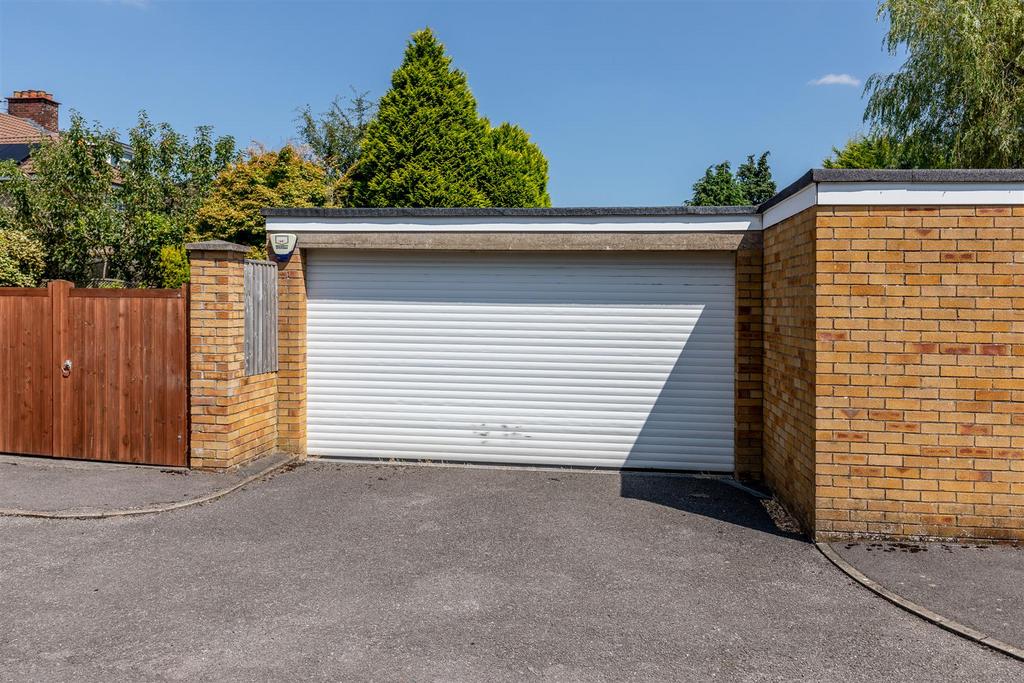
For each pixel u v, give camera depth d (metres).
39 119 31.91
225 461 7.84
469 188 21.19
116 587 4.84
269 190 22.61
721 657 3.95
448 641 4.11
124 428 8.12
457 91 21.34
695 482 8.09
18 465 8.00
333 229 8.73
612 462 8.70
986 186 5.55
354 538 5.93
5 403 8.42
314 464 8.73
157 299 7.99
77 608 4.50
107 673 3.69
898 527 5.80
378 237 8.66
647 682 3.67
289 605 4.58
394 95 21.14
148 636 4.12
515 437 8.83
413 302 8.91
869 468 5.81
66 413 8.26
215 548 5.64
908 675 3.76
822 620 4.44
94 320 8.16
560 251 8.62
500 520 6.50
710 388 8.52
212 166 26.19
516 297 8.79
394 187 20.67
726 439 8.51
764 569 5.31
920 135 16.27
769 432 7.76
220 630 4.21
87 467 7.96
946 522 5.73
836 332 5.82
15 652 3.91
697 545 5.86
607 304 8.66
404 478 8.06
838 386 5.83
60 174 18.09
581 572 5.23
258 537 5.92
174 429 8.01
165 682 3.60
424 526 6.28
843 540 5.85
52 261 17.08
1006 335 5.59
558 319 8.73
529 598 4.75
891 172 5.65
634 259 8.60
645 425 8.64
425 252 8.86
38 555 5.43
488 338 8.84
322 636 4.14
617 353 8.66
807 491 6.16
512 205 22.95
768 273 7.80
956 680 3.72
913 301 5.69
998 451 5.65
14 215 16.75
